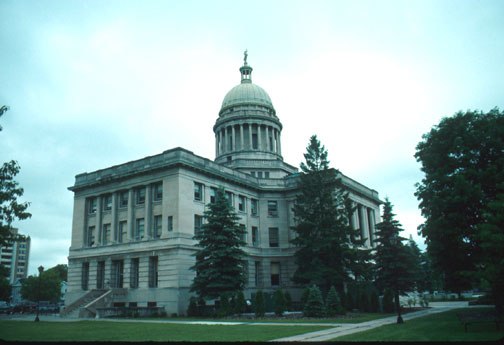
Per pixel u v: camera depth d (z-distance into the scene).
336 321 35.47
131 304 54.38
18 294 153.00
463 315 36.53
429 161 40.81
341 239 54.34
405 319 36.28
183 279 51.47
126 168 60.06
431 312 45.25
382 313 46.66
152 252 54.03
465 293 105.81
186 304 50.97
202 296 45.59
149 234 55.59
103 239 61.25
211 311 46.28
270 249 67.50
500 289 25.02
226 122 83.69
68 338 23.61
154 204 56.69
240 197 66.31
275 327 30.03
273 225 69.06
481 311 40.53
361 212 76.62
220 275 45.44
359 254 55.88
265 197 70.06
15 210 29.48
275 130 86.12
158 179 56.34
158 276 52.84
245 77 94.00
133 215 58.22
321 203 56.09
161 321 38.84
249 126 82.50
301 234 56.25
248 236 65.75
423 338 21.62
